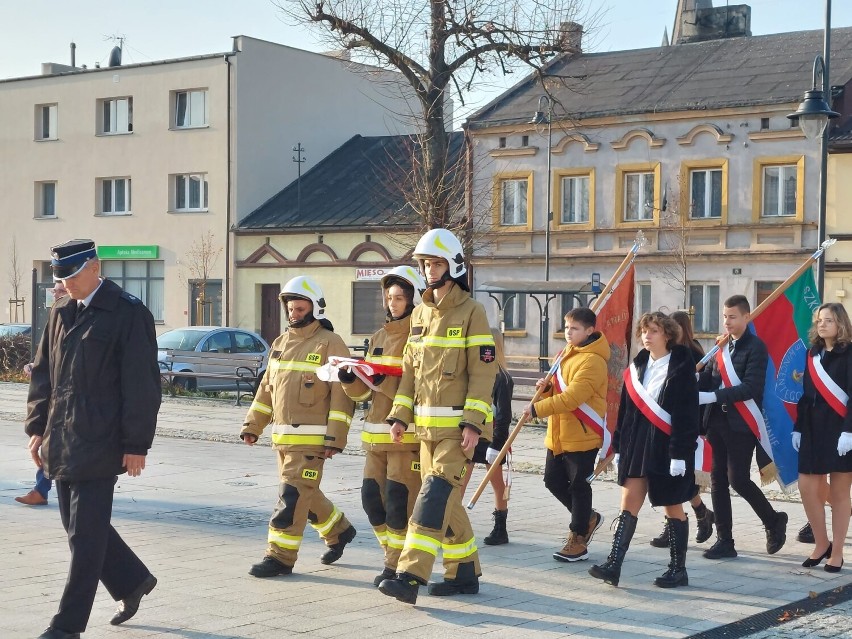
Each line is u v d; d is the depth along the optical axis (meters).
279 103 43.44
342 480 13.09
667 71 37.06
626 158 35.59
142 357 6.36
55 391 6.38
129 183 44.69
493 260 37.75
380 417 7.97
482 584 8.09
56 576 8.02
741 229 33.94
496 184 37.12
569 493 8.98
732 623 7.15
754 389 9.10
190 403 23.25
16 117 46.88
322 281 40.47
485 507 11.54
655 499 8.05
